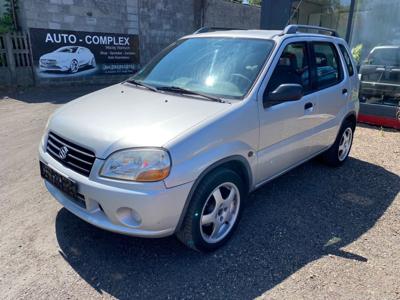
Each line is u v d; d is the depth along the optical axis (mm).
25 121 6965
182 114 2805
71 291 2498
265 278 2703
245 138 2992
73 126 2832
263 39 3559
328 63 4359
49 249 2930
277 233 3303
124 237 3131
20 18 10867
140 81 3777
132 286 2570
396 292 2607
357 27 8930
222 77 3332
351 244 3184
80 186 2582
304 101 3725
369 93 7574
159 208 2451
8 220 3332
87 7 11938
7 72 10461
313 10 9695
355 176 4734
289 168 3896
